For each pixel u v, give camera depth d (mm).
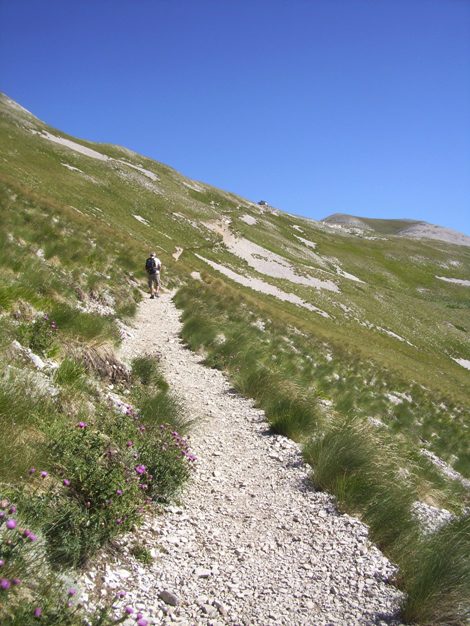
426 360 59562
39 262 14164
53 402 6742
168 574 5129
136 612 4305
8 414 5645
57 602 3742
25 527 4090
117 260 25547
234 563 5637
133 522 5602
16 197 24766
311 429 10570
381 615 4980
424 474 11070
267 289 58625
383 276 114688
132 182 82938
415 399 27406
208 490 7426
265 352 18109
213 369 14781
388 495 7250
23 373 6793
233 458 8875
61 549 4328
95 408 7629
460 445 19719
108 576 4645
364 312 66938
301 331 31828
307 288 67312
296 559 5887
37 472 5109
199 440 9312
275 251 87062
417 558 5754
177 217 76562
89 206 54125
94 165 82125
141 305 20562
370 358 34406
